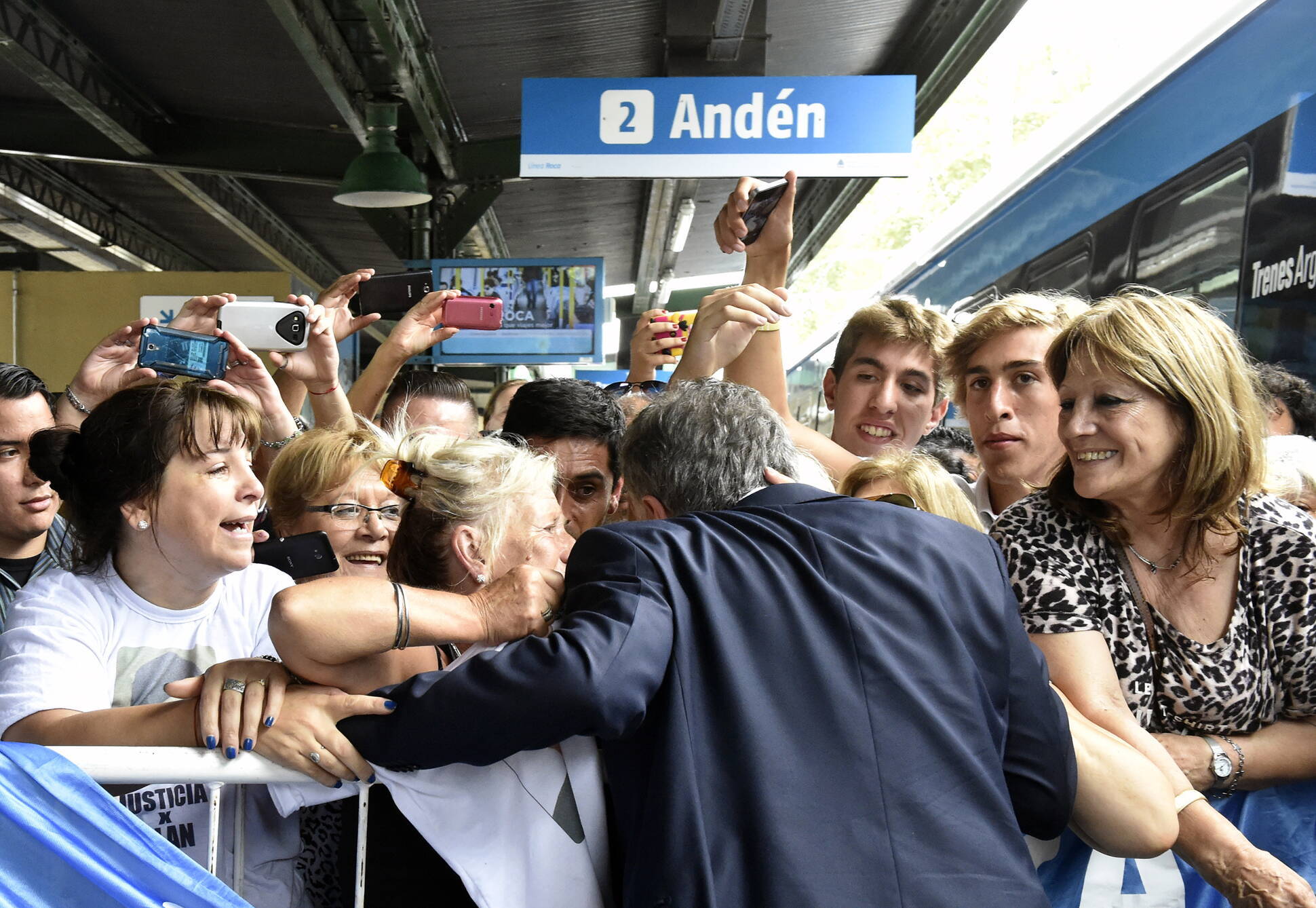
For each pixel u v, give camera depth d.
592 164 5.78
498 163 11.30
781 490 1.77
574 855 1.62
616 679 1.43
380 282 3.93
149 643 1.97
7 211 14.01
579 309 9.88
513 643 1.54
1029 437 2.85
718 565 1.60
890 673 1.53
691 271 18.30
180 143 10.84
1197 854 1.90
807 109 5.72
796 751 1.46
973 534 1.76
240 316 3.35
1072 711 1.89
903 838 1.44
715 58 6.99
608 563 1.60
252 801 1.86
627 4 8.06
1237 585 2.06
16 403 2.95
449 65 9.27
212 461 1.95
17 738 1.75
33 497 2.98
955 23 7.73
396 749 1.52
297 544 2.17
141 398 1.95
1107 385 1.99
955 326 3.57
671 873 1.40
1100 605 2.07
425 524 1.93
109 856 1.51
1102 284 4.95
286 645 1.56
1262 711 2.06
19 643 1.87
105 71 9.48
